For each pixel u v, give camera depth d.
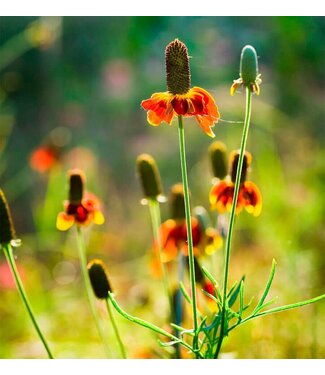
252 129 1.44
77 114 1.82
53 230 1.24
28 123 1.79
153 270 0.92
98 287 0.74
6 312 1.07
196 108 0.64
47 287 1.20
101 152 1.72
